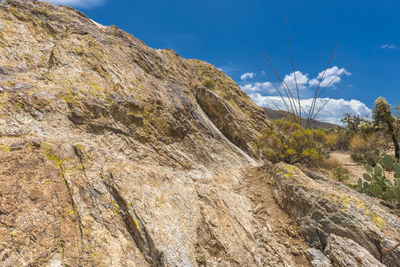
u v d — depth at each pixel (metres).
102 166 4.28
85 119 5.12
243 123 10.45
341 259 3.78
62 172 3.76
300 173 5.86
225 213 4.99
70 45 6.76
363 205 4.88
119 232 3.42
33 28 6.82
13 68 5.23
